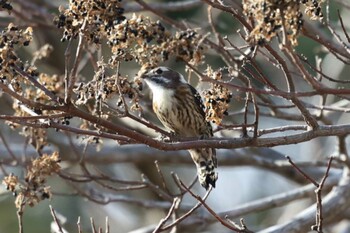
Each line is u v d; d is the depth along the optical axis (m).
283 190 22.98
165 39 9.71
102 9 8.56
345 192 13.89
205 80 8.38
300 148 21.50
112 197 14.30
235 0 11.98
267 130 9.66
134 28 9.16
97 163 17.30
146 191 20.52
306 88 18.27
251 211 14.51
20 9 15.12
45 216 20.03
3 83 8.63
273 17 8.15
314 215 13.29
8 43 8.63
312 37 9.45
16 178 10.12
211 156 11.81
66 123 9.84
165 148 9.18
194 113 12.21
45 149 16.52
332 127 9.49
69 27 8.77
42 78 10.72
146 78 12.40
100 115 9.02
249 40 8.83
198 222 14.05
